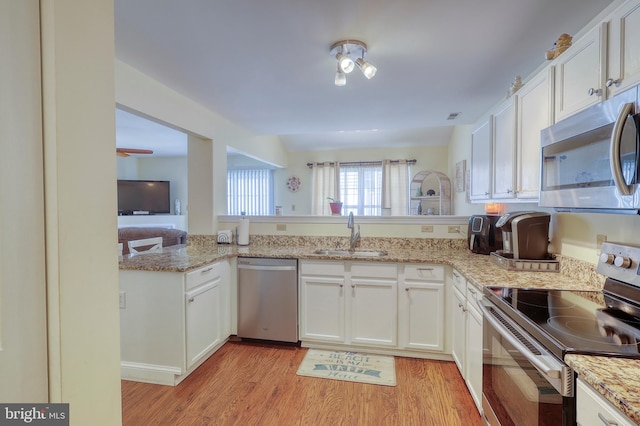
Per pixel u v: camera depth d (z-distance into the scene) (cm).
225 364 251
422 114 335
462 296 219
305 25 171
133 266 229
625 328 112
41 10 66
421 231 305
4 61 59
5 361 60
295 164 711
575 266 182
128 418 187
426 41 188
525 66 221
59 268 68
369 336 267
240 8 156
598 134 113
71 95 71
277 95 279
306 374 235
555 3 153
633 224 138
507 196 208
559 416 96
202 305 248
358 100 291
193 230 343
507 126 206
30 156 64
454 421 184
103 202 80
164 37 183
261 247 327
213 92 271
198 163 338
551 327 114
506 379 137
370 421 184
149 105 241
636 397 72
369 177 683
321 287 275
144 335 229
